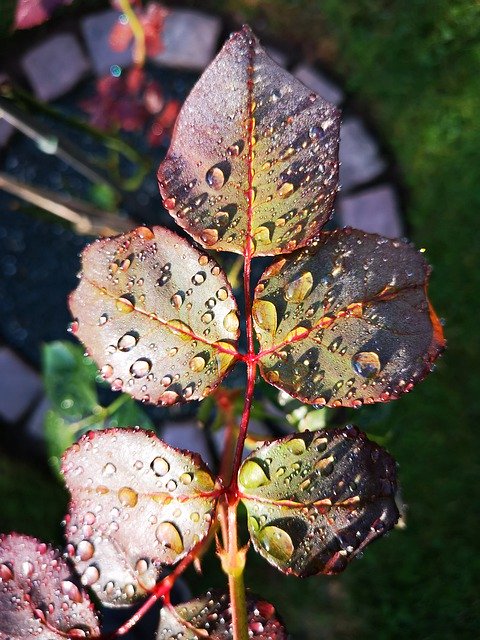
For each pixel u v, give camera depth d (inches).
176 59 16.3
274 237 4.3
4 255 17.6
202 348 4.4
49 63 16.5
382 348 4.2
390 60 15.9
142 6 16.2
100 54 16.4
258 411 8.5
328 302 4.3
